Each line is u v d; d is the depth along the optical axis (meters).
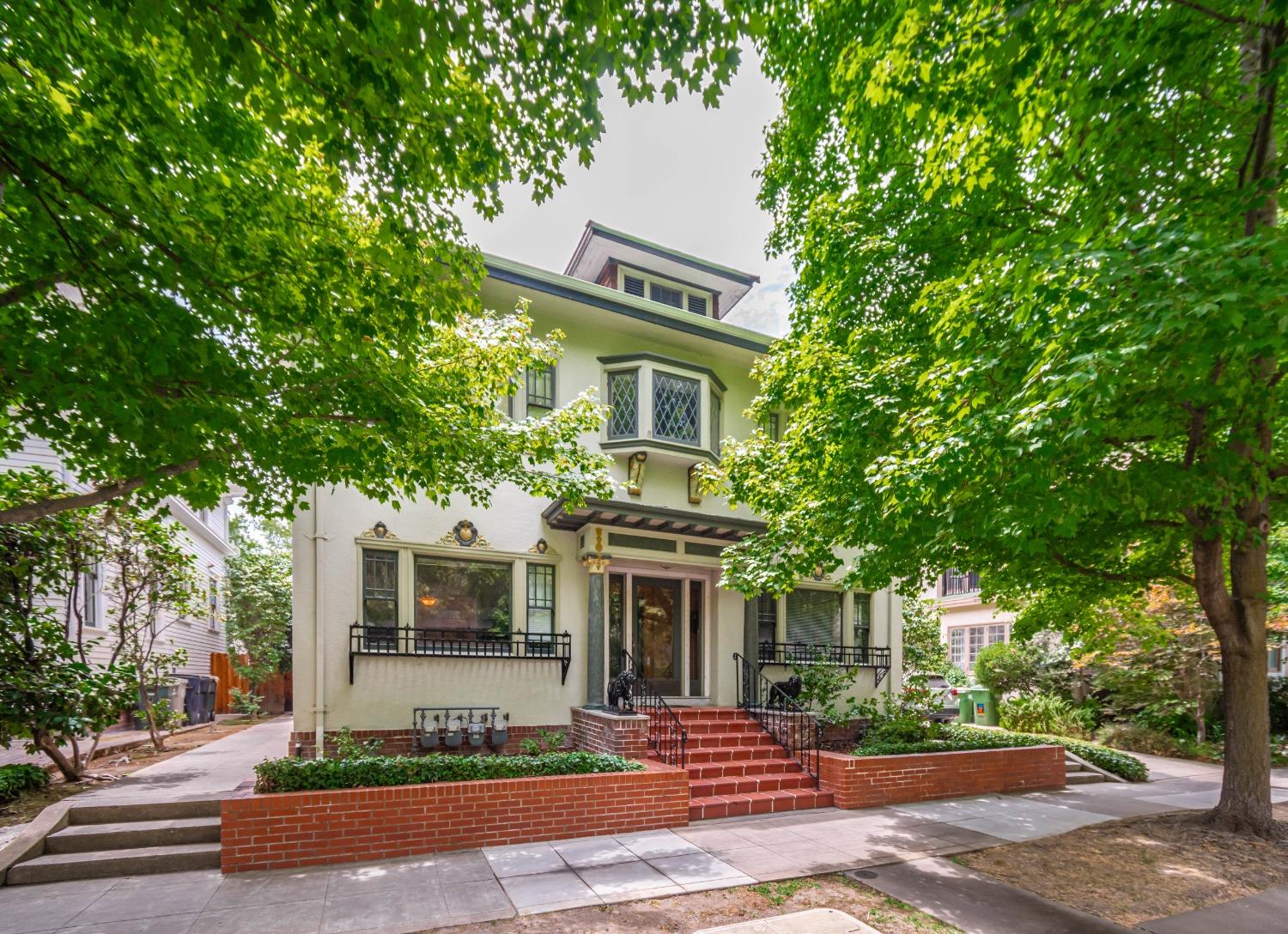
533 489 8.23
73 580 9.43
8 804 7.24
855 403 7.17
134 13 3.24
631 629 11.55
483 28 3.73
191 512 16.59
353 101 3.83
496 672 10.10
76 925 4.83
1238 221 5.03
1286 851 6.69
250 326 5.51
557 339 9.22
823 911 4.75
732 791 8.55
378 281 5.22
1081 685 15.92
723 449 10.16
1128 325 4.01
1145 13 4.52
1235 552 7.32
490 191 4.69
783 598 12.95
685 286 14.60
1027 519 5.05
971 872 6.14
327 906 5.18
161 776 8.49
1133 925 5.08
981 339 5.40
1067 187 6.43
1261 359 5.08
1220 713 14.19
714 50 3.95
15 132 3.61
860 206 7.66
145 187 4.03
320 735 8.82
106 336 4.03
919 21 4.96
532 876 5.81
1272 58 4.41
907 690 12.59
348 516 9.55
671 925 4.92
